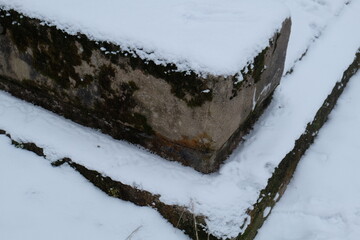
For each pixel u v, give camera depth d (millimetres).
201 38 1828
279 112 2451
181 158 2055
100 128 2207
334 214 2297
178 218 1941
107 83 1979
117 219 1966
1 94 2406
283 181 2295
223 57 1736
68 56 2004
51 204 1996
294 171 2502
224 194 1927
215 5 2055
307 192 2400
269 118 2408
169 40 1799
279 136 2268
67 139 2150
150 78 1843
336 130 2824
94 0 2029
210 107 1791
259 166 2076
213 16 1976
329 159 2602
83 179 2098
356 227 2234
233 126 1968
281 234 2174
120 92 1973
